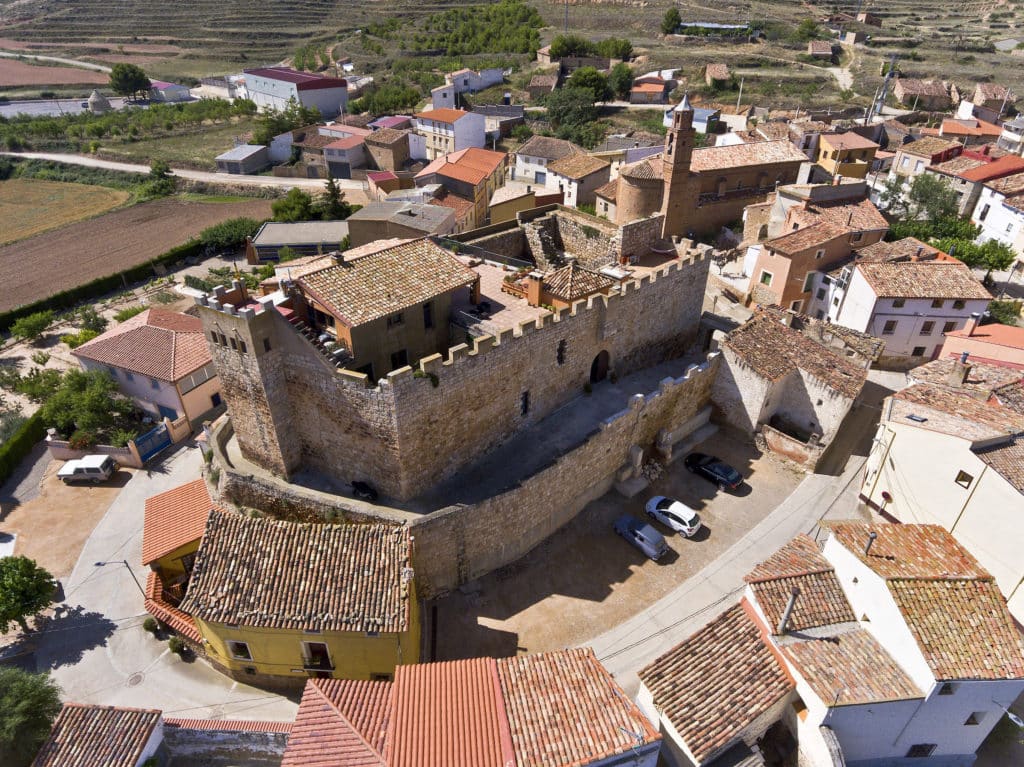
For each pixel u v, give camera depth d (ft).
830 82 465.47
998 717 82.64
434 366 108.37
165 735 90.22
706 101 440.45
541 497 122.21
